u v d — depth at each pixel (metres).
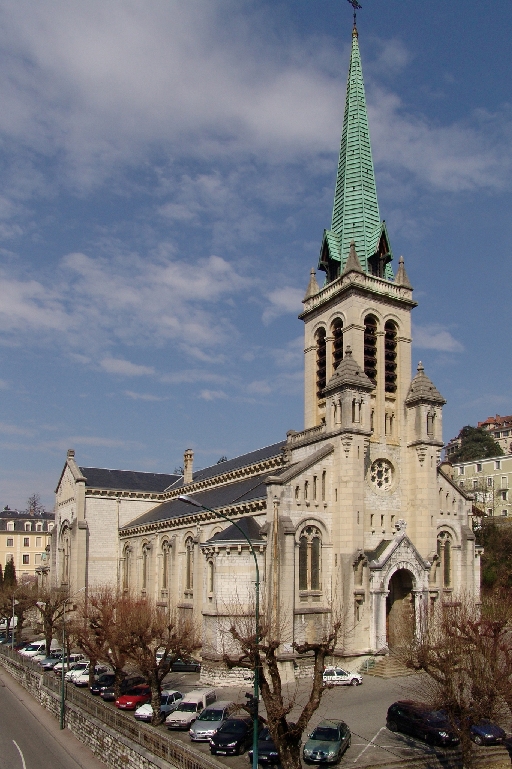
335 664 62.09
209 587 63.91
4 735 53.75
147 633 54.78
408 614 64.06
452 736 42.16
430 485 72.62
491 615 50.59
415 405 74.75
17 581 142.12
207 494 91.19
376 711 50.06
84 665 71.00
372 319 77.00
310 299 82.44
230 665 39.44
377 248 78.50
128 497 106.62
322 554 66.06
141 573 95.44
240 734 42.53
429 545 71.19
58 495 114.44
